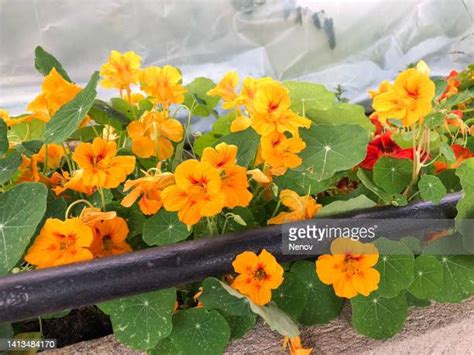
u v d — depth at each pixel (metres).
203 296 0.49
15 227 0.46
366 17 1.19
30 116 0.61
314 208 0.53
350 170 0.60
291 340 0.51
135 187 0.50
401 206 0.53
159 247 0.47
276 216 0.55
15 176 0.57
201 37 1.05
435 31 1.29
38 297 0.42
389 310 0.54
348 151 0.53
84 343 0.52
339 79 1.21
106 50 0.99
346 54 1.21
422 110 0.49
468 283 0.56
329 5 1.14
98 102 0.58
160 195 0.49
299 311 0.54
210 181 0.44
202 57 1.07
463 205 0.52
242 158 0.53
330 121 0.60
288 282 0.54
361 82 1.22
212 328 0.50
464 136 0.64
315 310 0.55
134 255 0.46
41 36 0.93
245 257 0.47
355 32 1.19
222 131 0.63
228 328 0.50
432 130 0.59
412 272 0.53
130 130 0.57
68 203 0.57
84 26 0.95
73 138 0.62
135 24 0.98
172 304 0.49
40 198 0.46
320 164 0.54
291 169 0.55
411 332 0.55
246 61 1.11
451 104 0.66
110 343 0.52
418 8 1.24
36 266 0.52
